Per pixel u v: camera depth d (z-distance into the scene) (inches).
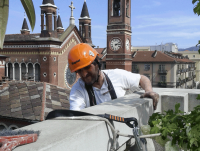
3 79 602.9
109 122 47.3
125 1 1525.6
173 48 3570.4
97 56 82.6
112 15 1558.8
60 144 34.0
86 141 40.4
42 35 1217.4
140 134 48.4
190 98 105.1
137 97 83.4
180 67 2564.0
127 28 1567.4
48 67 1203.9
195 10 53.9
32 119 424.2
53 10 1234.6
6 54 1278.3
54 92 532.7
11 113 453.7
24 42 1237.1
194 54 3860.7
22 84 565.3
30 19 36.6
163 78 2340.1
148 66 2378.2
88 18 1684.3
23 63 1272.1
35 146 32.2
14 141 31.2
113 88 88.7
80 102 86.4
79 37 1409.9
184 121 44.7
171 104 97.3
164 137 45.9
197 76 3860.7
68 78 1328.7
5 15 32.4
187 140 43.1
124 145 61.9
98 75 84.9
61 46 1269.7
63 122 46.2
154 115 50.9
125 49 1546.5
